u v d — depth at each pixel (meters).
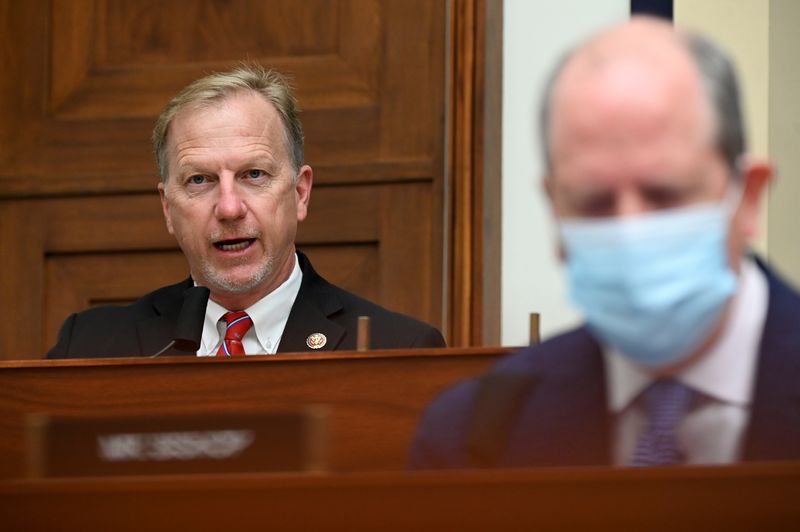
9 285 6.51
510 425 2.22
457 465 2.25
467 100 6.06
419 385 3.34
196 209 4.68
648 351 2.04
